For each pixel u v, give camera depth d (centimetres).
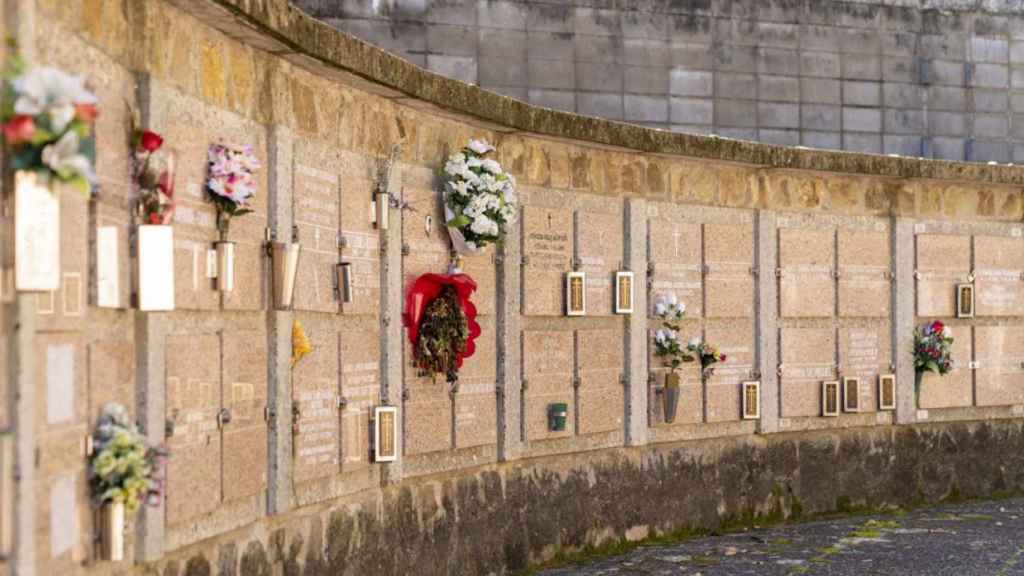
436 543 878
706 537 1120
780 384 1210
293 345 712
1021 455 1380
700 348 1131
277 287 687
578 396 1036
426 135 896
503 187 912
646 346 1102
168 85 588
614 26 1205
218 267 629
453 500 902
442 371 873
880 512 1270
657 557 1018
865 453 1270
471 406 930
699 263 1151
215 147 629
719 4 1252
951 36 1356
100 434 512
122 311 545
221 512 638
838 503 1246
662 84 1226
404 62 809
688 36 1238
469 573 911
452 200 898
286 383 704
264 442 689
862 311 1273
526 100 1167
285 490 703
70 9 498
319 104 757
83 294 503
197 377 610
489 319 955
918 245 1312
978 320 1352
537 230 1002
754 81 1269
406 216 863
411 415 865
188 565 600
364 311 809
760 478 1189
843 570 952
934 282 1321
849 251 1266
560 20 1182
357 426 798
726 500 1161
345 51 736
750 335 1191
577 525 1023
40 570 464
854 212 1273
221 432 636
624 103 1210
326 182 762
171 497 579
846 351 1262
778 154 1174
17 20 445
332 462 764
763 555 1022
